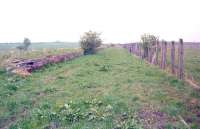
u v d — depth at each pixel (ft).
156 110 42.50
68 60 118.11
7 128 41.55
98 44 157.38
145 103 46.21
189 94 51.44
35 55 117.19
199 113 41.88
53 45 497.05
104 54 154.10
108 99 48.47
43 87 63.62
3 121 44.93
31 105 50.72
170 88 56.18
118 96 51.03
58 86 63.77
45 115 43.34
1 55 121.60
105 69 83.97
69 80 69.97
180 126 36.55
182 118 39.47
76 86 62.28
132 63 101.60
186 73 75.87
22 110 48.70
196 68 89.04
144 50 118.42
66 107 45.68
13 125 41.96
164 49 81.51
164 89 55.26
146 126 36.81
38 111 45.11
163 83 61.31
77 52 144.97
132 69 84.17
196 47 235.81
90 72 80.64
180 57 64.03
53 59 102.53
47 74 81.71
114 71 81.20
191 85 58.59
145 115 40.68
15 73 79.10
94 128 36.96
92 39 154.81
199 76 73.15
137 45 142.61
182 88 56.18
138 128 35.86
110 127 37.01
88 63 103.04
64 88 61.26
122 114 41.27
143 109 43.09
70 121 40.93
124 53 163.63
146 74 73.97
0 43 488.02
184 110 42.78
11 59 104.01
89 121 40.14
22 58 105.60
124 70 82.79
